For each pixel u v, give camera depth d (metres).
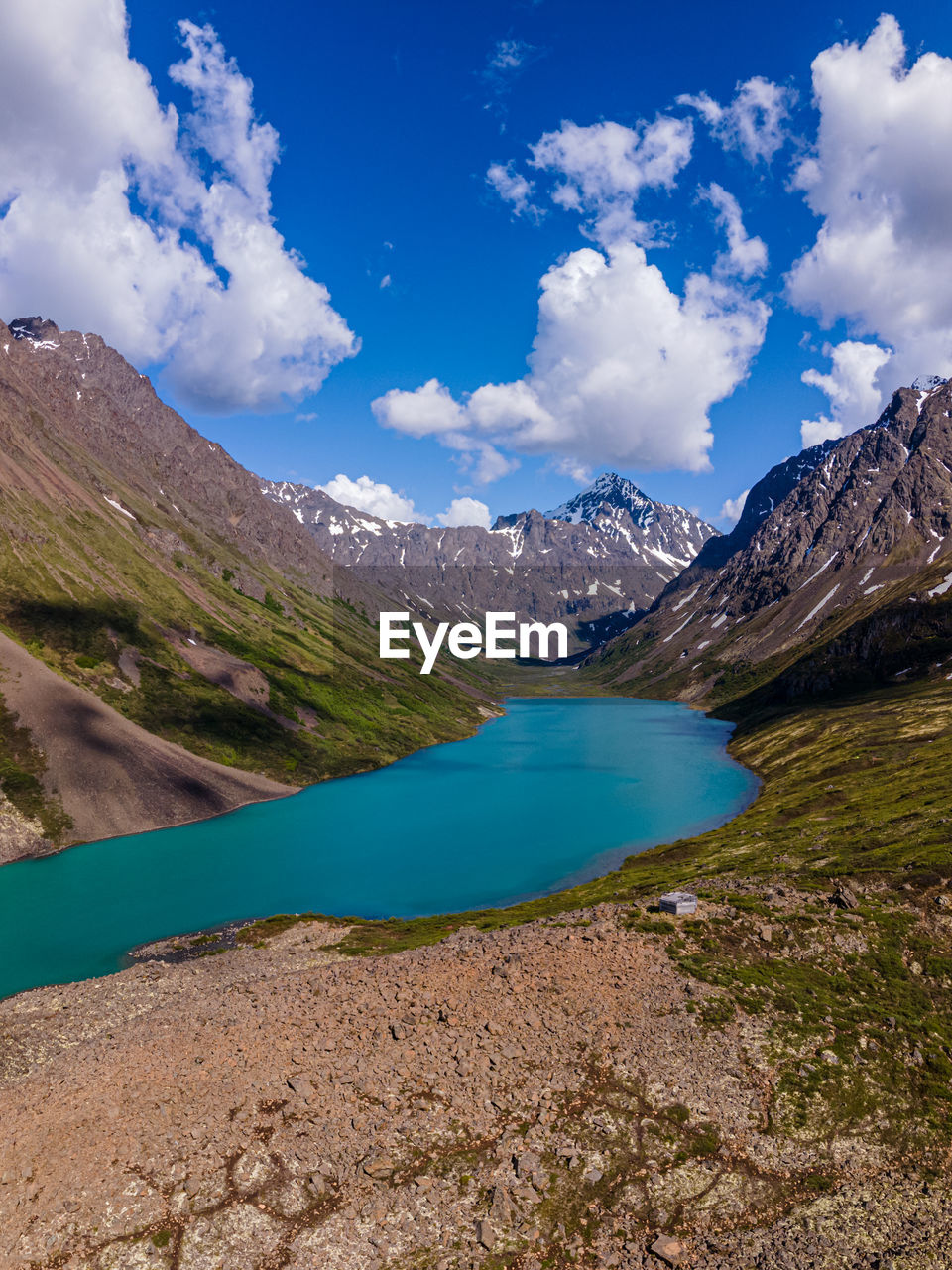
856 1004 46.34
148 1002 62.91
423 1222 32.12
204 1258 30.58
